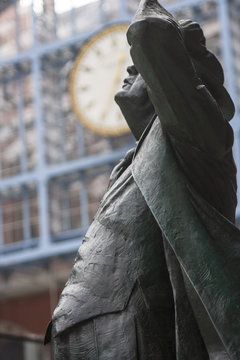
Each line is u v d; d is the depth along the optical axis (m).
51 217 30.30
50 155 30.73
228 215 2.22
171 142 2.16
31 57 31.44
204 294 2.04
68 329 2.13
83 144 30.50
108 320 2.12
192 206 2.10
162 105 2.11
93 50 30.08
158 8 2.13
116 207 2.20
